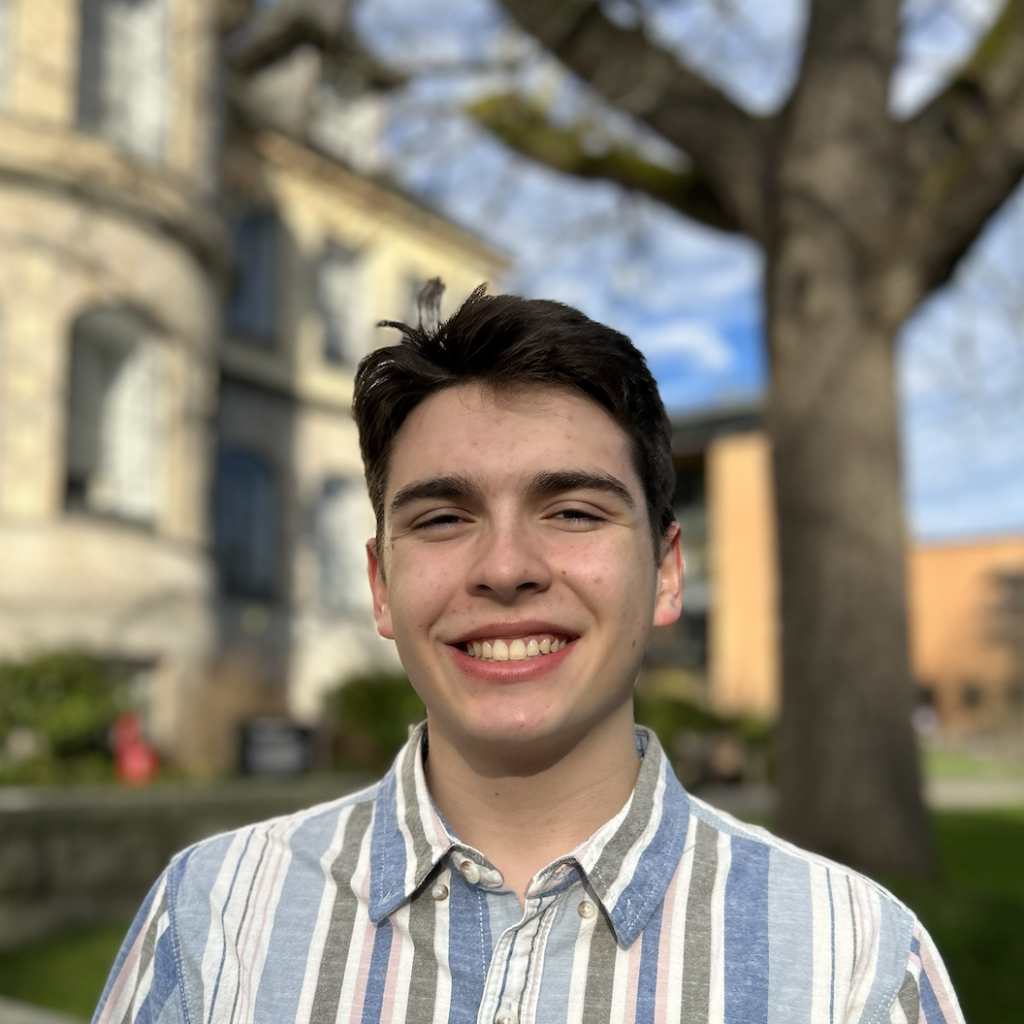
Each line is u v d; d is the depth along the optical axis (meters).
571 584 1.33
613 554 1.34
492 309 1.40
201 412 13.03
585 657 1.33
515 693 1.31
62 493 11.89
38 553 11.45
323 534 19.67
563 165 7.51
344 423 19.88
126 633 12.00
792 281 6.89
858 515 6.54
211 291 14.14
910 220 6.40
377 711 14.80
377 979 1.30
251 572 18.08
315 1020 1.28
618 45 6.63
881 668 6.39
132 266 12.59
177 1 13.45
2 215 11.70
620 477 1.38
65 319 12.05
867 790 6.22
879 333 6.72
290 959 1.32
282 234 18.86
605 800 1.38
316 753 14.88
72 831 6.79
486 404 1.37
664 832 1.37
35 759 10.09
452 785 1.42
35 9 12.20
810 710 6.42
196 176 13.77
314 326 19.41
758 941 1.28
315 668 18.22
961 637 39.59
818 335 6.75
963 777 21.19
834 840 6.21
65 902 6.67
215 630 13.61
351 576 19.81
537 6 6.47
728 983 1.26
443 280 1.59
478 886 1.33
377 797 1.49
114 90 13.30
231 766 13.54
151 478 13.16
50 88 12.27
